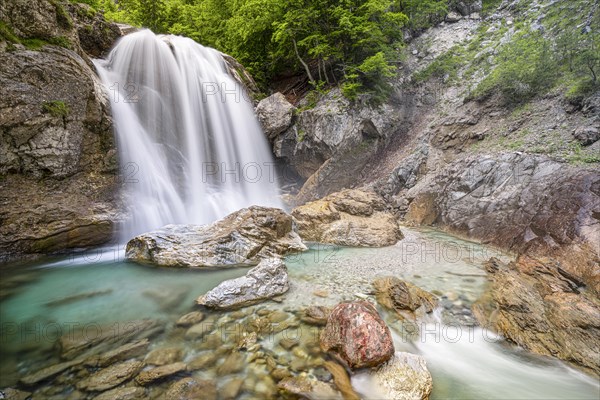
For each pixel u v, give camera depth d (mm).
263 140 16266
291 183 17312
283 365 3777
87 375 3584
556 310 5043
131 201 9727
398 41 18016
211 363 3803
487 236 9062
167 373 3607
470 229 9688
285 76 20719
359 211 10719
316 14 15359
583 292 5633
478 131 12383
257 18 17047
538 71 11727
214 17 21172
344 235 9336
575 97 10055
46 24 8273
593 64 9820
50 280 6336
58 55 8211
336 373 3648
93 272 6789
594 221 6781
